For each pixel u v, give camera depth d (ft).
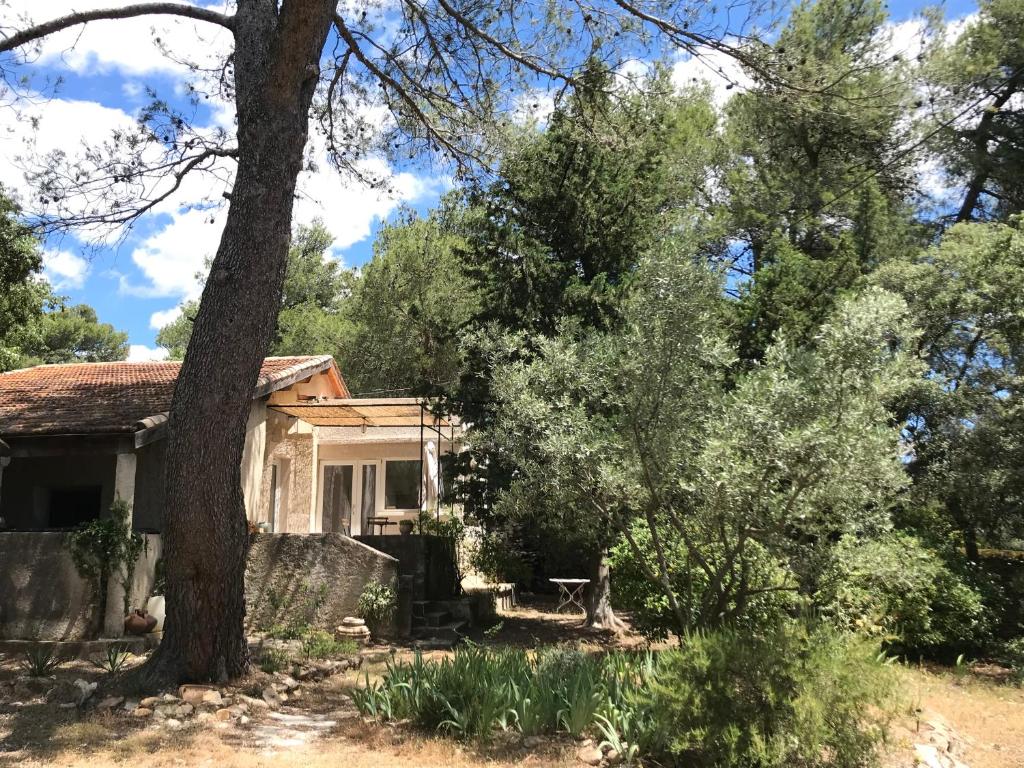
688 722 21.30
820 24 54.39
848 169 66.13
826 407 24.93
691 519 29.53
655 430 27.89
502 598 64.23
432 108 43.11
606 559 49.93
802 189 67.67
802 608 27.35
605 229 53.26
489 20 38.11
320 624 44.37
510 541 59.57
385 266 91.20
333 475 74.74
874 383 24.94
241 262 30.09
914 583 35.45
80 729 24.00
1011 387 50.34
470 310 73.20
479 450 48.29
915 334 26.81
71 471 47.34
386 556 44.86
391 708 26.17
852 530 26.73
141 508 44.88
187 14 33.19
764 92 35.29
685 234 29.25
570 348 30.50
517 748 23.06
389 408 59.93
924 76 41.11
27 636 36.58
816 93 34.86
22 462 47.75
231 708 27.04
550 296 50.62
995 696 36.50
